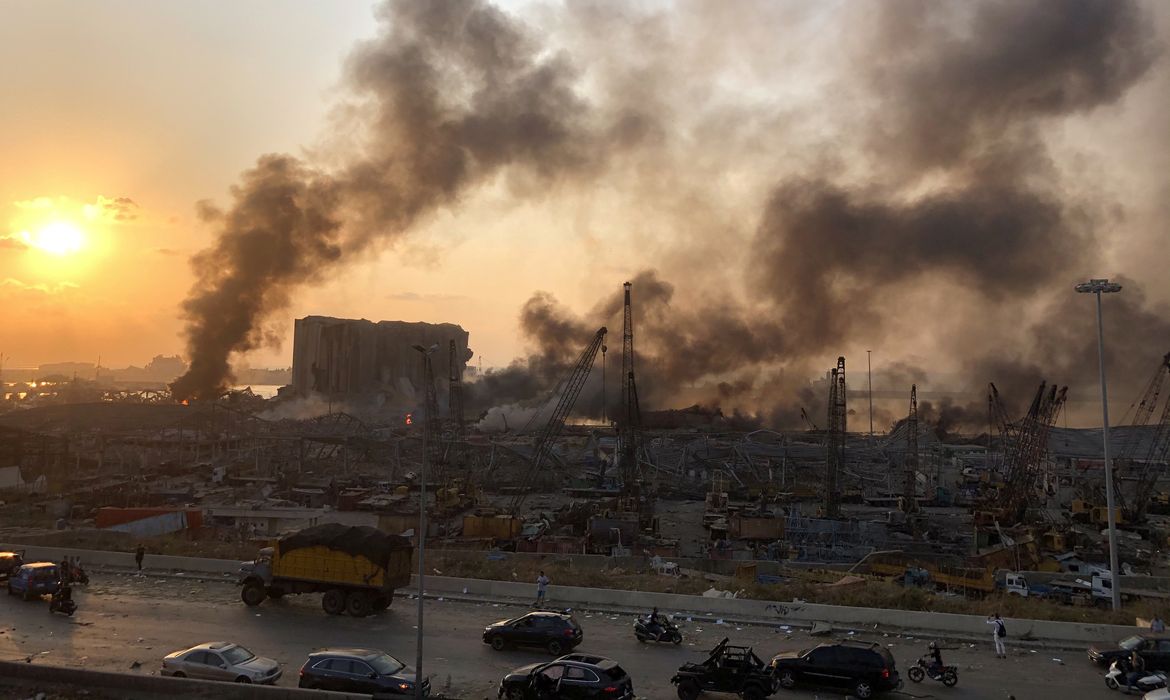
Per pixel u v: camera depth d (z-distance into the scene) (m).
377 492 153.38
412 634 38.78
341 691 27.45
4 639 36.56
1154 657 32.31
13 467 140.00
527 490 174.88
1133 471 191.25
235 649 29.83
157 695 26.75
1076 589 65.06
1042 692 30.78
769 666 30.91
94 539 66.50
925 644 38.16
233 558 59.06
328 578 43.16
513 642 35.69
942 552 98.94
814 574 67.25
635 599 45.84
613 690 27.22
